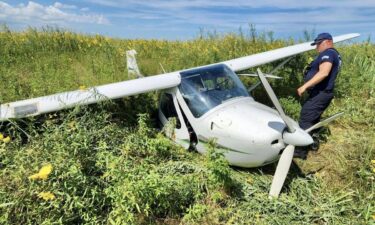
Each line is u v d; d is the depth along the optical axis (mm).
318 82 4930
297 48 7199
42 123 4617
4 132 4469
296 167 4871
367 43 10305
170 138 5324
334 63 5008
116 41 12438
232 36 10188
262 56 6699
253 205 3953
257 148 4145
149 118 5590
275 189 4113
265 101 7223
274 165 4898
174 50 10750
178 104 5066
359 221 3773
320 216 3840
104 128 4520
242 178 4480
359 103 6953
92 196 3432
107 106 5250
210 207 3855
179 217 3711
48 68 7973
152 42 12367
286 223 3693
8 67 8258
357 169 4738
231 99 4793
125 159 4066
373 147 5195
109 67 8008
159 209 3658
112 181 3631
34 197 3170
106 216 3455
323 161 5027
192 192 3943
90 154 3867
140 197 3336
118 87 4898
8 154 3686
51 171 3156
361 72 8250
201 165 4621
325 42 5086
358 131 5980
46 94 6055
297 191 4309
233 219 3709
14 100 5781
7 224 2965
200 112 4723
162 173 4316
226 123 4391
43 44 10602
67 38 11125
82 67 8469
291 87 7715
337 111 6648
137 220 3504
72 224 3328
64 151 3543
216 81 4996
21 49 9938
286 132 4145
